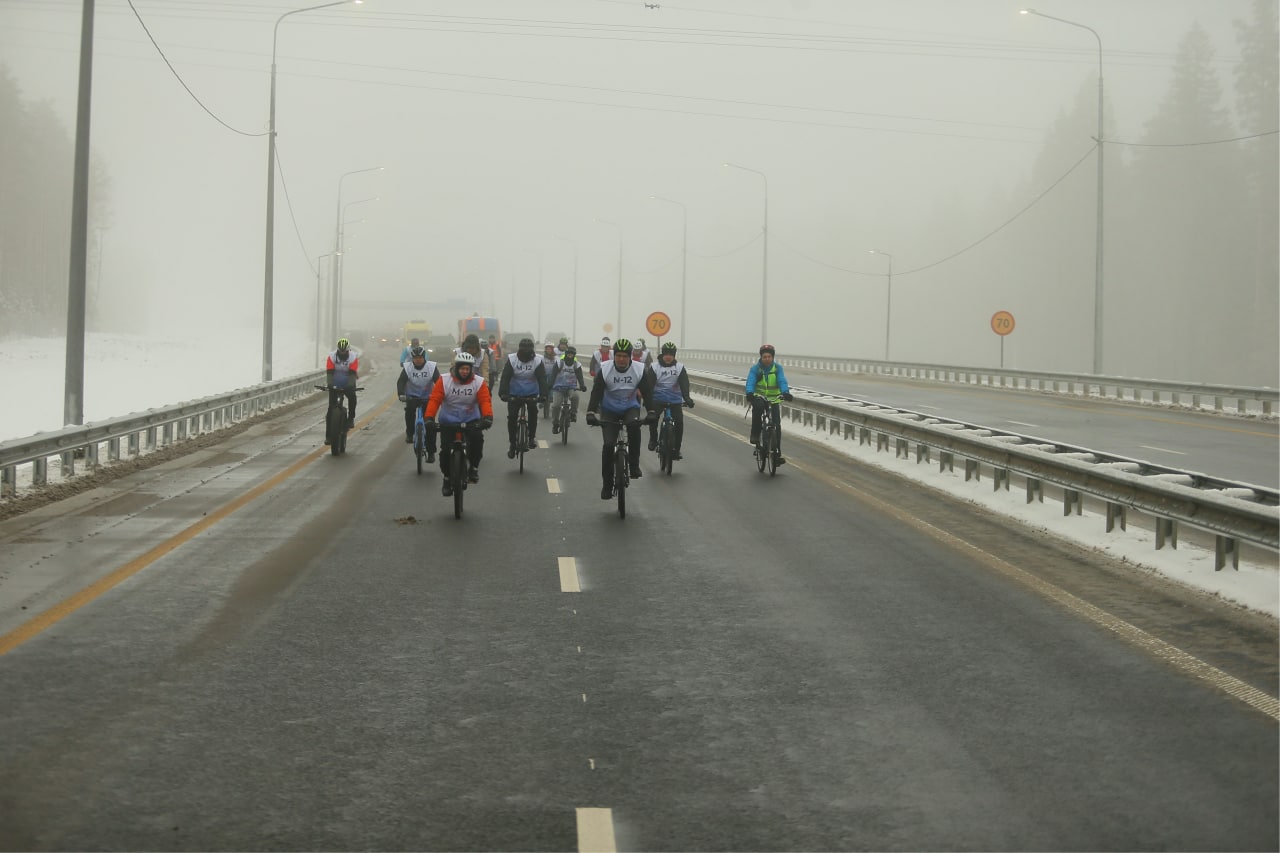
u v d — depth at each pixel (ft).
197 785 19.31
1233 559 35.96
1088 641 29.09
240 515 49.65
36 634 29.35
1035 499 51.01
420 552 41.39
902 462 69.67
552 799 18.83
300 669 26.40
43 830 17.48
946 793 19.12
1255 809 18.43
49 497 54.49
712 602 33.55
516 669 26.55
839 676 26.04
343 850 16.88
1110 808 18.48
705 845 17.10
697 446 84.89
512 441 68.39
